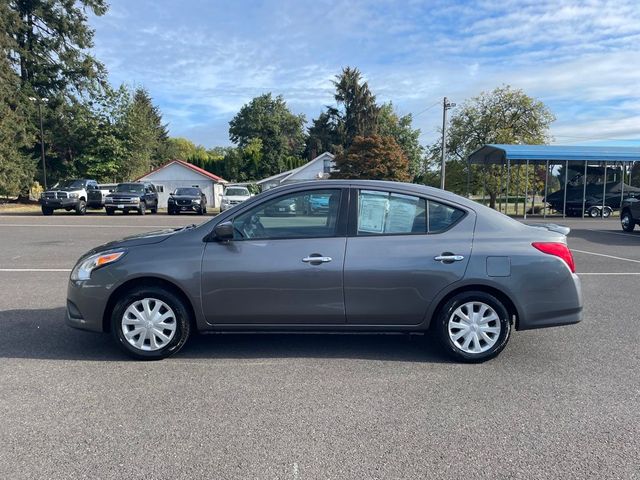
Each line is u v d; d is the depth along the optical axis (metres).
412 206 4.69
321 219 4.67
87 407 3.68
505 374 4.39
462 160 43.38
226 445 3.17
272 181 58.38
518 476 2.86
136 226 19.19
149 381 4.17
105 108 46.31
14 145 35.22
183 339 4.66
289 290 4.54
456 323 4.63
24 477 2.81
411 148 72.44
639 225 19.64
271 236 4.63
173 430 3.35
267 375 4.33
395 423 3.47
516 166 36.47
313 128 74.56
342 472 2.88
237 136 84.81
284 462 2.98
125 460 2.98
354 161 44.41
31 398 3.82
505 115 42.50
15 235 15.44
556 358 4.80
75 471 2.87
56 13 42.22
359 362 4.67
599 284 8.42
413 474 2.87
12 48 37.72
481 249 4.56
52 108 43.06
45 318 6.05
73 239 14.34
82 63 43.41
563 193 29.81
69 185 29.02
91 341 5.20
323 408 3.70
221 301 4.57
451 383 4.18
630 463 3.00
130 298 4.57
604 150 27.08
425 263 4.52
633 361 4.73
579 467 2.96
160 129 82.19
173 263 4.54
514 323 4.83
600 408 3.73
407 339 5.38
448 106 38.06
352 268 4.52
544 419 3.55
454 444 3.20
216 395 3.91
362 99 67.50
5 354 4.80
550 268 4.57
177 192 30.06
